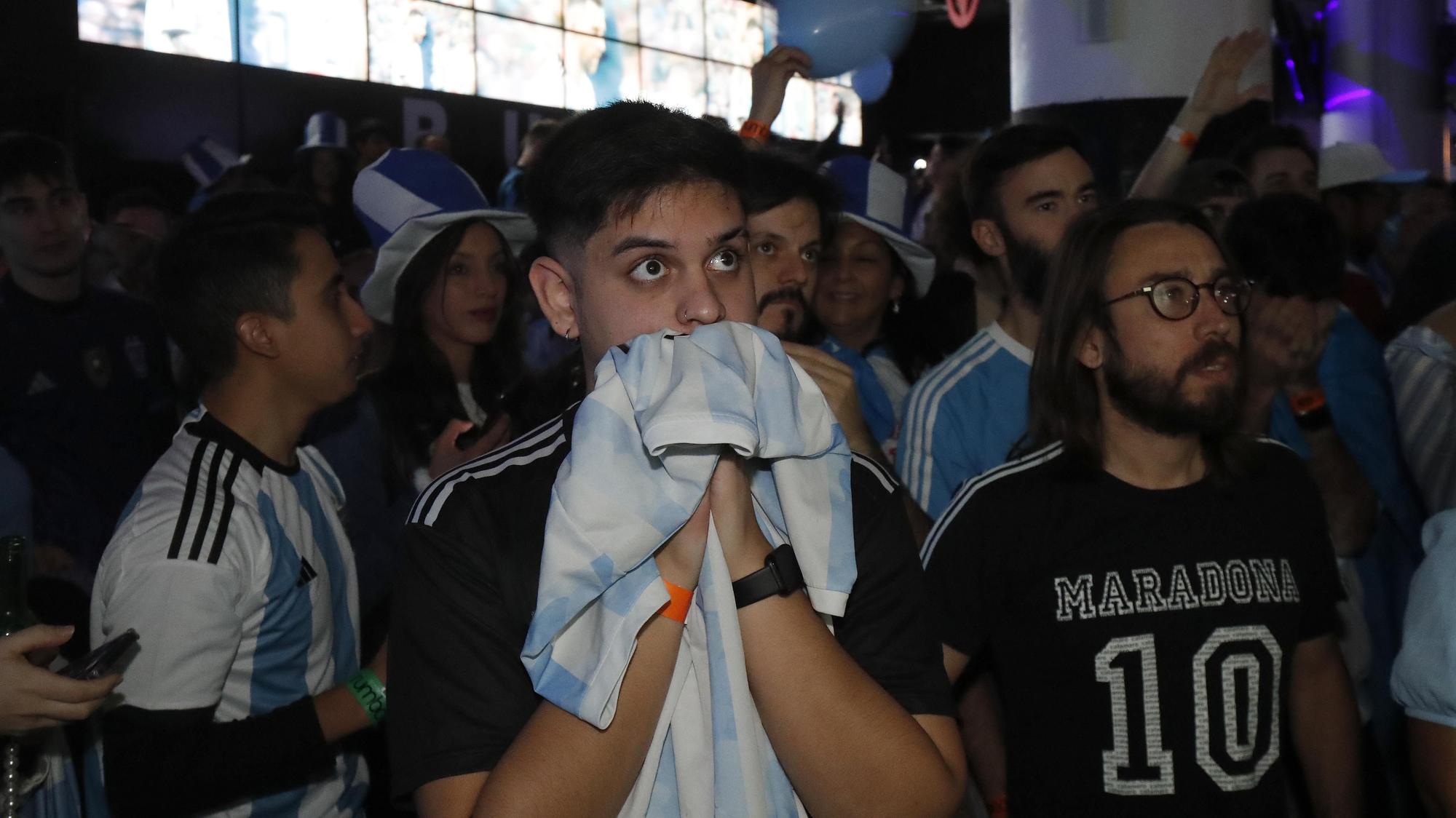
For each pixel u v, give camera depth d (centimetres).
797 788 104
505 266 260
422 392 252
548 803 94
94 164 685
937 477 209
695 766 102
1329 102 961
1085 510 163
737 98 1078
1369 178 509
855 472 116
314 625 169
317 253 172
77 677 130
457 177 257
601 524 96
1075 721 159
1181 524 162
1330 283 215
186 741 144
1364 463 240
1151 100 347
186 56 722
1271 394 218
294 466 174
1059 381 171
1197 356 159
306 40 780
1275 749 160
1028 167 214
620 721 97
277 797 159
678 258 104
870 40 275
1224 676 158
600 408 98
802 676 100
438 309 251
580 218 105
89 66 677
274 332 168
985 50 1335
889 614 111
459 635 104
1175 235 164
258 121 759
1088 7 349
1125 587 160
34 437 292
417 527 108
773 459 105
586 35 948
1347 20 934
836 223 232
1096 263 167
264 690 160
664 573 100
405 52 833
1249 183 277
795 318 193
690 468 97
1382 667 231
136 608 145
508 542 106
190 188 726
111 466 303
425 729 103
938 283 294
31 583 217
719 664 100
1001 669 169
